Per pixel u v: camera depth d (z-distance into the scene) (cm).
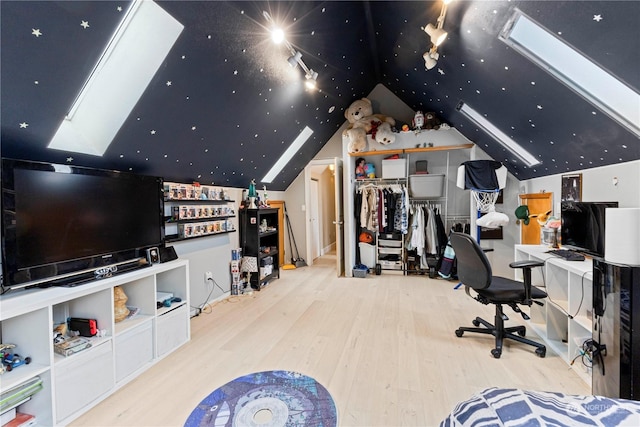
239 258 397
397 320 300
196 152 284
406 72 351
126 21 168
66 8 129
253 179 434
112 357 191
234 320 305
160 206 262
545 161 300
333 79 359
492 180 358
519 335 258
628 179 204
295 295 384
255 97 272
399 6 231
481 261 226
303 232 571
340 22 265
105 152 216
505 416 88
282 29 220
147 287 226
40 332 157
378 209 463
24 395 150
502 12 161
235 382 200
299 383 198
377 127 452
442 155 478
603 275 159
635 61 133
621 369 149
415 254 482
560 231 262
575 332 214
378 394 187
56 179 183
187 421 166
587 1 121
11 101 148
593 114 184
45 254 177
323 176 698
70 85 160
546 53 171
